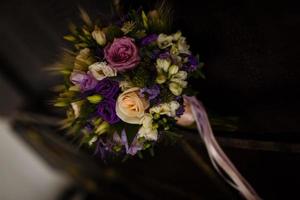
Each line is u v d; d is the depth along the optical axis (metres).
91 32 0.60
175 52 0.58
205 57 0.69
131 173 1.26
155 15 0.60
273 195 0.86
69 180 1.62
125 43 0.55
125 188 1.41
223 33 0.63
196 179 1.07
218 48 0.66
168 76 0.56
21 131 1.33
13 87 1.12
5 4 0.89
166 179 1.16
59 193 1.66
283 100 0.65
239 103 0.72
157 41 0.58
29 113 1.18
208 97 0.76
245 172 0.88
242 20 0.60
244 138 0.73
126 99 0.54
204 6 0.62
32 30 0.91
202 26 0.65
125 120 0.54
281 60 0.60
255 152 0.81
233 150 0.85
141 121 0.55
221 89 0.72
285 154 0.75
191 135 0.74
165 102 0.56
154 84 0.55
